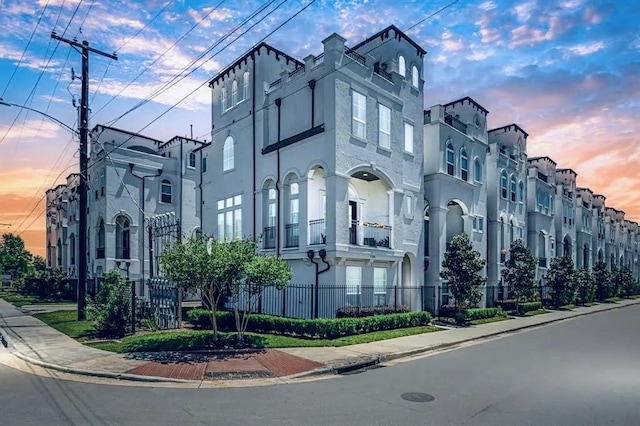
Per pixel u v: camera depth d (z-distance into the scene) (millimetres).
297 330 15508
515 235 33906
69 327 17047
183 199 35531
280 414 7414
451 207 27875
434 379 10172
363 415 7434
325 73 18844
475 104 29734
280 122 21344
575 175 50438
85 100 19844
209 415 7316
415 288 21938
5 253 62625
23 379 9734
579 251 49875
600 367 11719
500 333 19406
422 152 23859
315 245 18594
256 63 22812
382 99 20859
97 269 32688
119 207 32312
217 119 25656
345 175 18391
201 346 13031
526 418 7457
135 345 13008
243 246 13859
